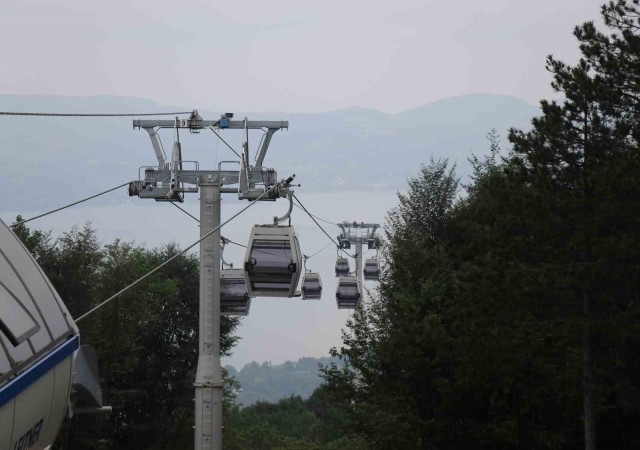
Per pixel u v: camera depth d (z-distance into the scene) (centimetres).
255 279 5391
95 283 9275
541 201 4841
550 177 4981
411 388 6047
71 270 9144
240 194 5222
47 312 2361
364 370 6506
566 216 4888
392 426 5916
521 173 5062
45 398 2275
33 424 2228
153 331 11100
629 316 4709
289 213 5422
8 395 1991
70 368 2445
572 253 4850
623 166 4616
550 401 5712
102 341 8869
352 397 6575
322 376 6706
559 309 4853
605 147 4966
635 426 6116
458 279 5350
